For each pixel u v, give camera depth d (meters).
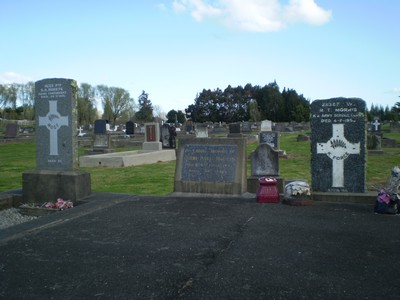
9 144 33.41
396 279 3.93
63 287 3.83
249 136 35.84
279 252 4.75
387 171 14.88
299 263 4.37
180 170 9.05
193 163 9.01
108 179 13.48
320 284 3.80
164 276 4.04
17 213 8.36
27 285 3.90
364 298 3.50
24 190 8.73
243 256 4.61
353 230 5.74
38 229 6.02
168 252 4.80
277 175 10.10
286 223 6.15
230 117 96.88
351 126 7.95
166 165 18.08
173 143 25.41
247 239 5.30
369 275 4.04
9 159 21.45
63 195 8.41
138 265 4.38
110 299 3.53
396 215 6.70
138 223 6.27
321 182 8.15
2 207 8.59
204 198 8.41
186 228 5.91
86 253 4.84
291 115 93.38
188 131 44.59
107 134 25.62
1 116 74.38
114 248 5.02
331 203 7.68
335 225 6.03
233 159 8.81
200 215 6.78
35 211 8.21
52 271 4.26
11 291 3.76
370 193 7.87
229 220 6.38
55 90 8.65
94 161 17.73
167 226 6.05
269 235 5.48
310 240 5.24
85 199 8.38
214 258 4.55
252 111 89.06
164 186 11.93
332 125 8.04
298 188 7.61
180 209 7.28
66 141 8.61
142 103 88.12
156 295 3.59
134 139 34.72
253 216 6.65
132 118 91.69
